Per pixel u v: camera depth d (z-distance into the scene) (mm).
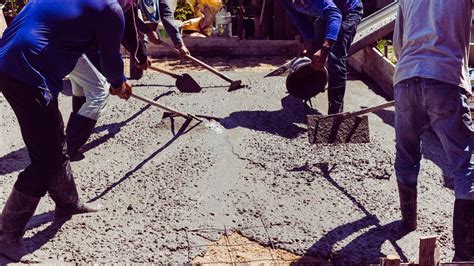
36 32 4016
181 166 5688
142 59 6477
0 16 8922
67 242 4488
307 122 6332
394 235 4598
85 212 4867
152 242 4504
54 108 4141
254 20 10336
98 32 4117
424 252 3357
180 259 4316
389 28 7848
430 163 5727
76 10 4047
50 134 4145
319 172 5547
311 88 6641
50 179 4285
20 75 3990
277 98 7434
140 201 5078
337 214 4891
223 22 9625
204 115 6836
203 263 4262
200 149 6035
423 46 4105
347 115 5789
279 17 9805
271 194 5195
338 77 6602
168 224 4738
